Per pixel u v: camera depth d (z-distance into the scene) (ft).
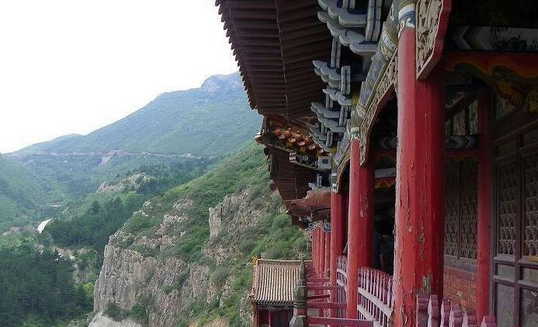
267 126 47.55
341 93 29.66
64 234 522.06
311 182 64.39
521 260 25.08
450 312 12.39
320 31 26.55
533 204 24.20
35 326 383.86
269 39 27.71
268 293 126.62
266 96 35.99
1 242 597.52
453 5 17.03
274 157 57.47
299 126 47.32
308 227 104.42
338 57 28.27
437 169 15.99
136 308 317.42
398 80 16.89
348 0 21.94
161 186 596.29
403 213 16.20
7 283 404.57
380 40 20.56
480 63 16.40
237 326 198.80
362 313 28.91
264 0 24.07
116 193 620.49
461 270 33.30
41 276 424.87
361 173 30.68
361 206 30.58
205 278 269.23
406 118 16.29
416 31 16.28
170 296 289.94
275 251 225.56
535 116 23.07
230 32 28.19
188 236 325.21
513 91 22.62
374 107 24.16
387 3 20.90
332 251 46.11
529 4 17.06
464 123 32.04
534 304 23.63
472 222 31.81
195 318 240.73
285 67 30.53
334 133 41.32
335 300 45.14
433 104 16.17
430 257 15.81
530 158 24.36
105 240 512.22
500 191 27.71
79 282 454.40
